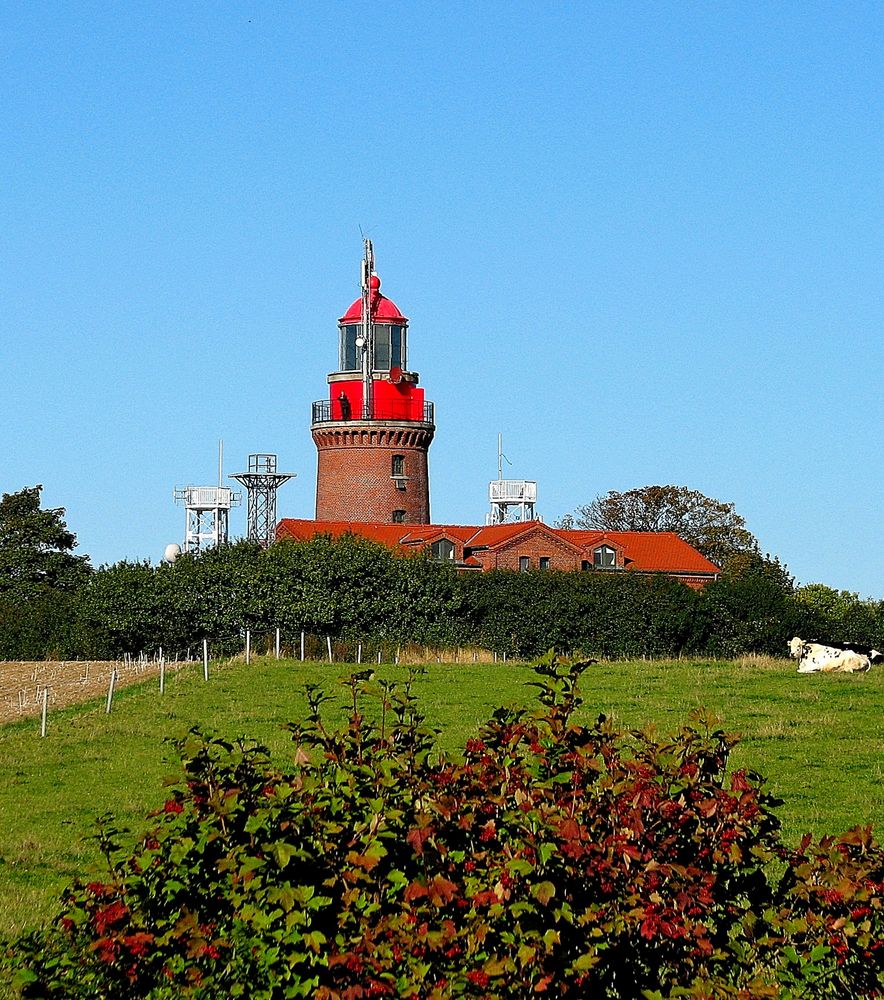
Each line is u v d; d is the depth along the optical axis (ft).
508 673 191.72
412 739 48.06
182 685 185.88
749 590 319.68
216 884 44.39
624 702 157.38
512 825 43.39
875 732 135.64
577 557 422.41
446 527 429.79
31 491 459.32
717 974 44.70
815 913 44.73
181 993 44.86
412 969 42.11
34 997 46.24
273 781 46.55
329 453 437.99
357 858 42.70
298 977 42.88
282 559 311.88
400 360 443.73
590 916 42.29
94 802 109.60
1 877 83.76
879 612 334.85
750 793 45.96
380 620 304.50
